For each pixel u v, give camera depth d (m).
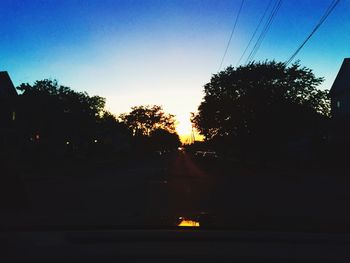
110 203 15.82
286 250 7.30
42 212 12.97
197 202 16.23
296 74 44.91
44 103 48.69
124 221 10.04
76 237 8.16
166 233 8.53
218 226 9.30
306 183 25.66
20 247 7.39
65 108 52.47
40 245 7.52
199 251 7.18
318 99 45.00
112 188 22.11
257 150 48.59
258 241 7.91
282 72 44.84
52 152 48.56
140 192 20.16
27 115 47.50
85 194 19.12
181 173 35.16
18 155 43.12
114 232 8.62
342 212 13.59
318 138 45.69
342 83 49.09
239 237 8.23
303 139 52.09
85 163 49.50
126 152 90.44
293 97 44.00
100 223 9.70
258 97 43.88
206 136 54.88
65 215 11.95
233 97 47.03
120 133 107.06
